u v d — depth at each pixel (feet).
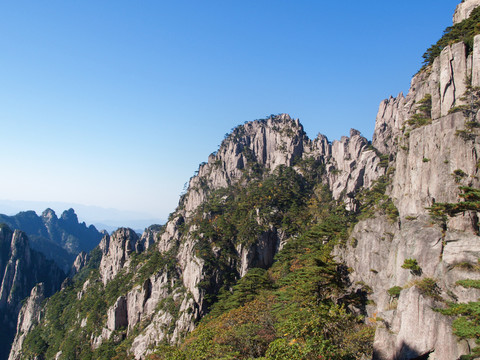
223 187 617.62
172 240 536.83
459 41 183.93
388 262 166.71
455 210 131.54
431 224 147.23
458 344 112.47
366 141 524.93
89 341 485.97
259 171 619.67
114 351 424.46
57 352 507.30
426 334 120.37
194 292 399.44
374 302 170.50
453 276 127.24
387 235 180.86
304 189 540.11
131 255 605.31
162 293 453.17
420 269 139.74
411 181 175.73
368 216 205.98
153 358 268.00
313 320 148.87
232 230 467.93
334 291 194.08
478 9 190.08
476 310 106.22
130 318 465.88
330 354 128.47
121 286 524.52
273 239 458.91
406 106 287.48
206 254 428.15
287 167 579.89
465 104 162.91
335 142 572.10
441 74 180.96
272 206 491.31
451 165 152.66
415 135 179.63
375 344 136.26
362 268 191.01
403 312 129.49
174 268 473.26
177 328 377.71
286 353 131.64
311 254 281.13
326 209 474.49
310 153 596.70
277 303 227.61
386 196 218.79
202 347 181.27
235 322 215.51
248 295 294.66
